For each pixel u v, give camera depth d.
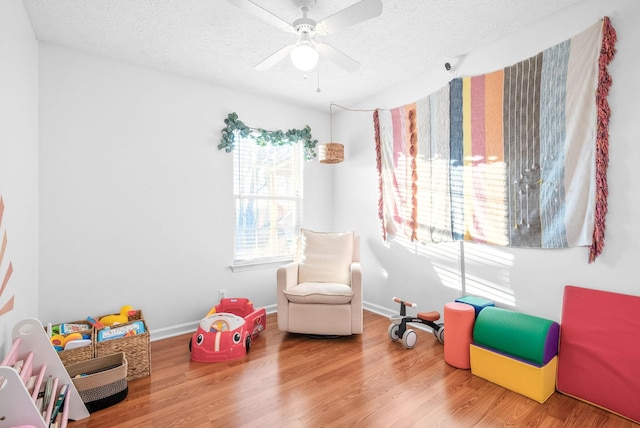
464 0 1.86
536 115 2.06
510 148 2.21
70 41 2.26
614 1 1.76
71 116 2.34
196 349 2.30
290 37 2.23
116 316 2.37
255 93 3.23
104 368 1.93
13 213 1.60
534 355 1.79
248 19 2.03
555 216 1.98
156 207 2.70
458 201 2.53
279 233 3.48
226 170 3.08
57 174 2.29
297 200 3.63
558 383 1.85
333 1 1.83
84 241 2.39
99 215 2.45
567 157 1.92
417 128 2.84
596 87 1.79
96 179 2.44
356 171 3.55
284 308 2.67
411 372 2.10
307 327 2.62
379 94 3.24
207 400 1.81
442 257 2.70
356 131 3.55
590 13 1.84
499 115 2.26
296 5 1.87
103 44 2.31
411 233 2.93
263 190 3.37
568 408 1.71
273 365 2.21
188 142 2.86
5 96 1.48
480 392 1.87
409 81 2.94
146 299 2.66
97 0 1.83
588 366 1.74
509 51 2.22
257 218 3.33
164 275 2.74
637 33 1.68
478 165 2.39
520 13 1.99
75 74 2.36
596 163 1.80
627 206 1.72
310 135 3.63
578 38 1.86
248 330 2.51
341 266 2.97
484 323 2.04
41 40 2.23
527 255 2.15
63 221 2.31
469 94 2.43
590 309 1.79
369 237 3.41
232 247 3.11
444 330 2.25
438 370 2.13
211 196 2.99
